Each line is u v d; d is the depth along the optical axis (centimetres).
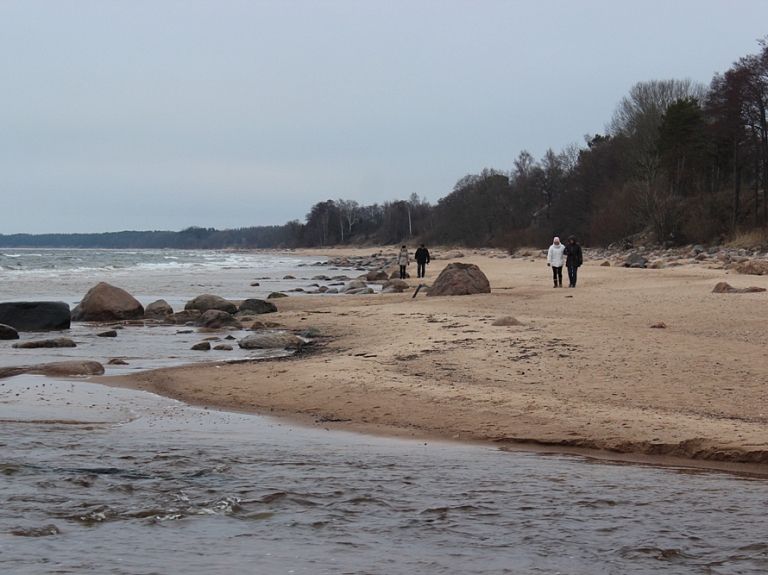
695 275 3241
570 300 2361
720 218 6725
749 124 6525
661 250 6556
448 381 1194
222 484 648
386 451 809
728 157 7369
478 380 1195
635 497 619
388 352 1472
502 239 11144
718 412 965
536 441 866
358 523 546
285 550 490
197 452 776
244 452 784
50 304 2173
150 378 1313
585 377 1195
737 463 775
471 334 1653
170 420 986
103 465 708
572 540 511
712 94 7038
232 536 517
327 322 2169
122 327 2238
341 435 910
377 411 1036
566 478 687
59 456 743
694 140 7356
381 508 582
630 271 3769
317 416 1028
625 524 546
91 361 1388
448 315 2083
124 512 567
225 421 990
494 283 3394
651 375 1193
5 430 879
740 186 7294
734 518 561
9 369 1348
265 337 1762
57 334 2044
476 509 581
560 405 1012
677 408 990
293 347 1742
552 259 2934
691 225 6706
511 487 649
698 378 1163
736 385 1113
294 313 2434
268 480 662
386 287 3547
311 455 776
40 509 571
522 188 12506
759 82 6391
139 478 663
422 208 19175
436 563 469
